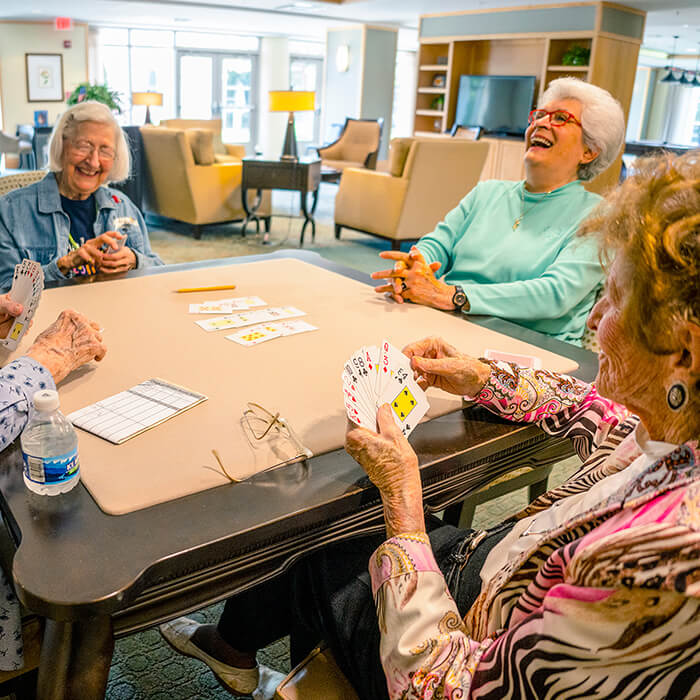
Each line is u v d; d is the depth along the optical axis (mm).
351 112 12969
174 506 882
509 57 9711
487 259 2168
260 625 1196
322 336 1508
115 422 1069
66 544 797
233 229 7078
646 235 654
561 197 2082
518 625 693
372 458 912
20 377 1051
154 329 1496
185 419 1097
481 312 1799
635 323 669
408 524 871
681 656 573
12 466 961
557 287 1852
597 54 8281
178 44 13711
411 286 1789
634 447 875
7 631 1055
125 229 2482
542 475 1760
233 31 13727
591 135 2004
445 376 1188
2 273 2275
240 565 880
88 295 1727
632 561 572
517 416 1191
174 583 830
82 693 792
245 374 1280
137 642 1626
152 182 6668
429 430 1148
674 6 8336
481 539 1034
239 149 8328
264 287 1879
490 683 704
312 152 14367
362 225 6500
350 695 964
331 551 1088
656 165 723
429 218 6258
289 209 8523
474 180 6363
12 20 11773
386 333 1558
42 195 2322
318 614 1031
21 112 12258
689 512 578
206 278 1938
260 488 938
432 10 10047
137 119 14008
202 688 1501
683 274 627
